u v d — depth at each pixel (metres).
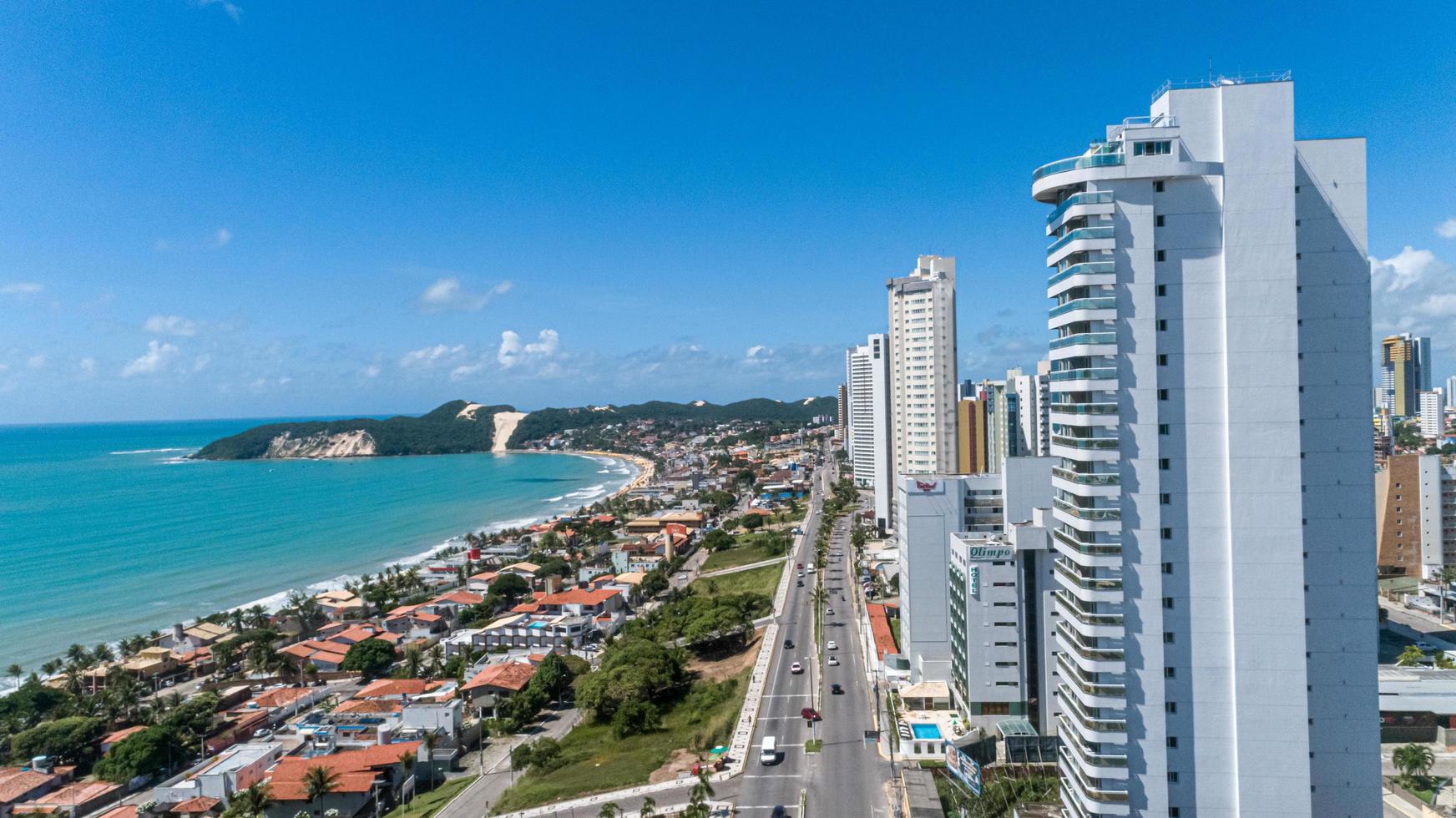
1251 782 71.69
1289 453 70.31
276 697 164.38
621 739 135.00
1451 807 96.88
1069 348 74.06
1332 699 73.62
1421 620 177.50
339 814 113.00
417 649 195.50
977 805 97.81
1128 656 73.31
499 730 144.12
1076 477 74.25
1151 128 70.81
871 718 129.88
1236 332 70.88
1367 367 72.38
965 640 119.44
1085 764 74.88
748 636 186.75
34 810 118.12
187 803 116.62
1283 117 70.00
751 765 114.44
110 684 165.50
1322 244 72.94
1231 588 71.81
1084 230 71.88
